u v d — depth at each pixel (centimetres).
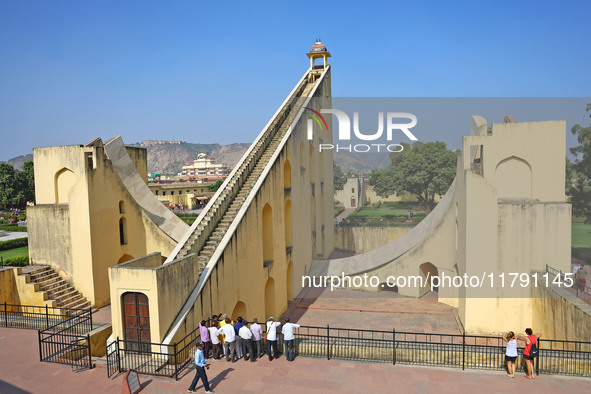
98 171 1783
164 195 5956
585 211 1972
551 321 1448
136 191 2059
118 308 1147
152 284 1090
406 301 2077
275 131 2392
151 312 1095
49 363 1102
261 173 1891
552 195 1648
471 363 1162
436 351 1234
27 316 1503
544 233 1599
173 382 991
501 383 995
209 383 986
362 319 1842
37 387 977
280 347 1214
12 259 1905
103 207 1806
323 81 2956
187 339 1166
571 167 1988
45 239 1833
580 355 1141
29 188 5294
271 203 1825
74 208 1755
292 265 2130
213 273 1321
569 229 1582
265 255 1852
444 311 1922
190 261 1239
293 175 2150
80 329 1383
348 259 2436
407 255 2131
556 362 1086
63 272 1808
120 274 1132
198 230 1509
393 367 1077
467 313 1661
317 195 2686
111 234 1852
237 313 1591
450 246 1989
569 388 970
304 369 1063
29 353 1171
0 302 1644
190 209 5562
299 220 2269
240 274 1512
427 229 2145
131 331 1159
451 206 1967
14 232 3366
